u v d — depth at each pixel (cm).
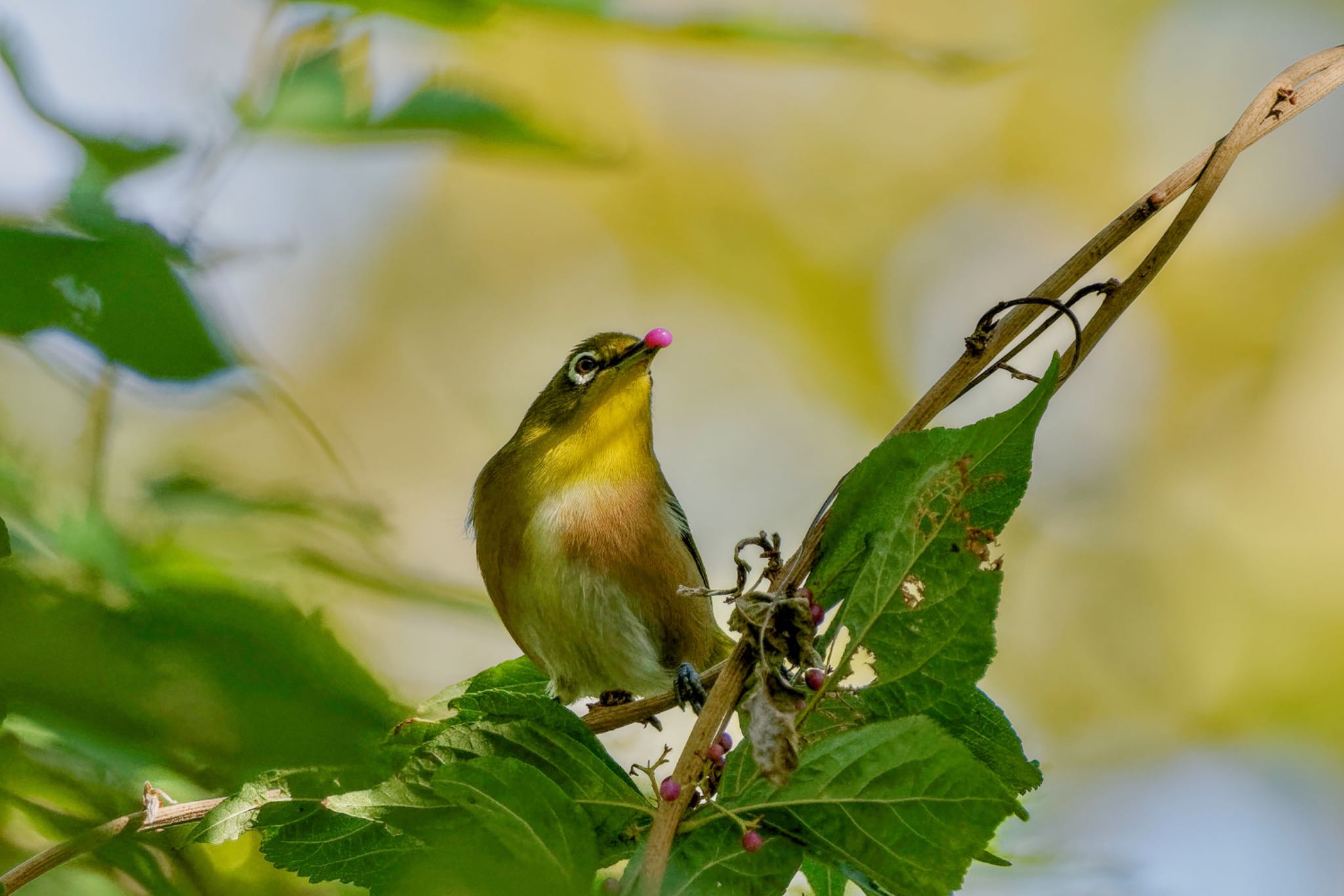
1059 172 984
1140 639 884
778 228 966
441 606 166
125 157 153
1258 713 848
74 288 101
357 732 101
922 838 197
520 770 197
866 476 217
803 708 211
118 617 101
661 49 195
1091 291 232
